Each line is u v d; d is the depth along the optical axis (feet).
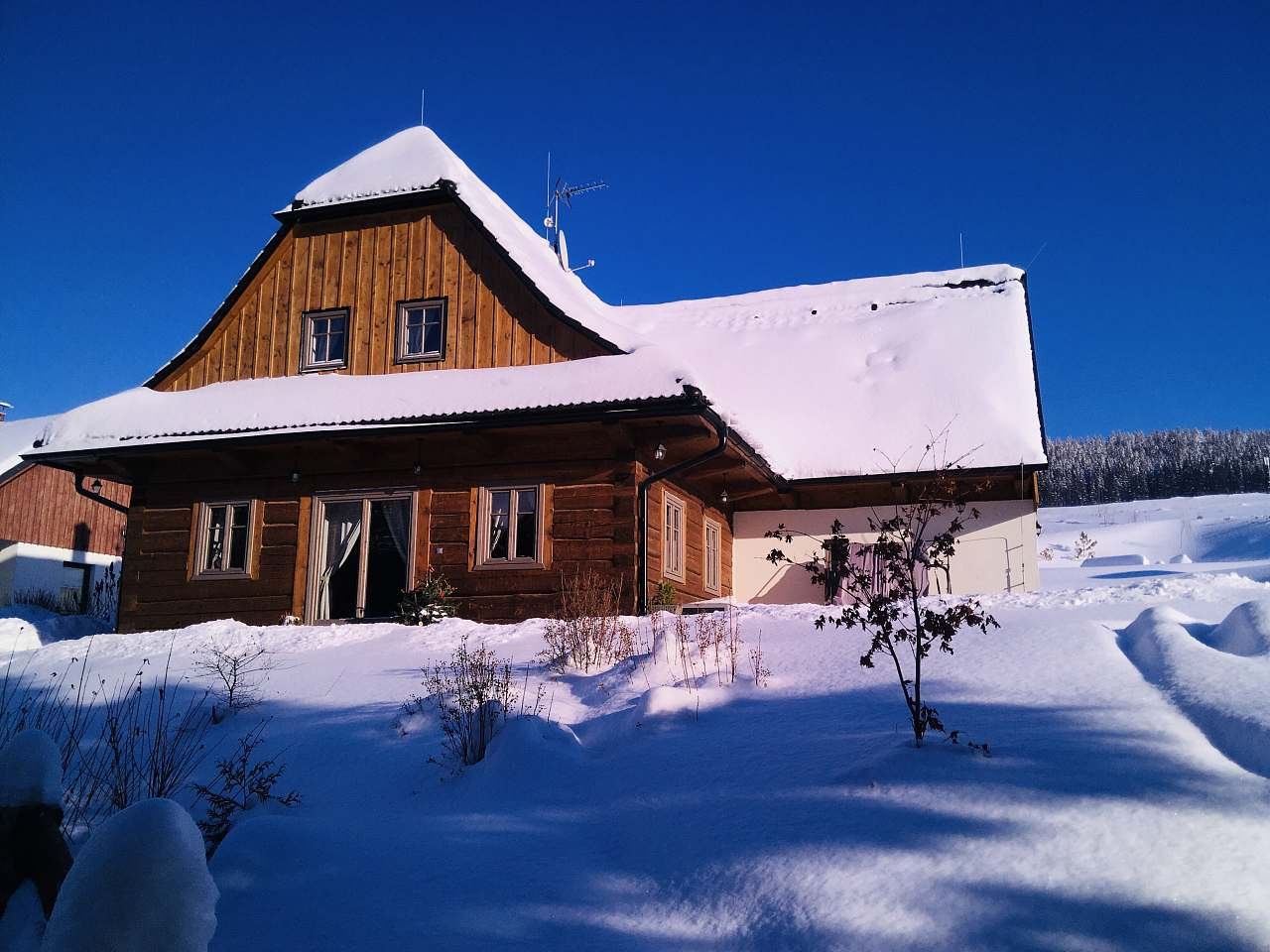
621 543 44.32
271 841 15.84
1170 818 13.30
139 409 51.49
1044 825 13.52
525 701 24.66
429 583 44.27
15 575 84.23
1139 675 20.44
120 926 5.83
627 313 76.02
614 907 13.38
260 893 14.43
